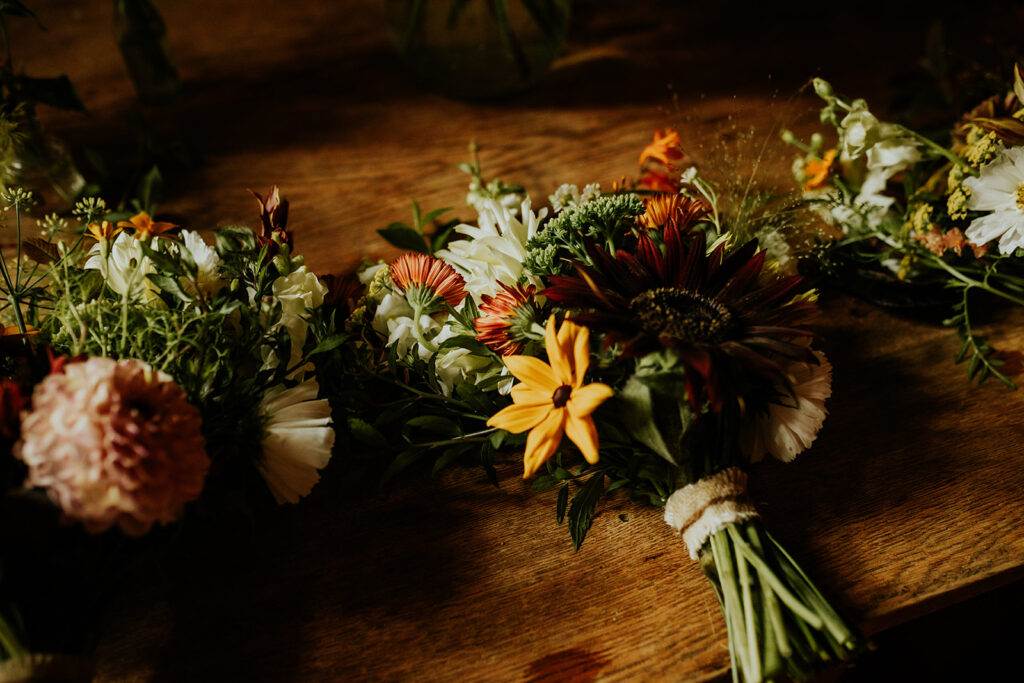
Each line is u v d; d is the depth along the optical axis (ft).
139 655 1.90
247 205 2.78
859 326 2.42
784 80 3.19
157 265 1.92
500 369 2.05
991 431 2.19
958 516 2.05
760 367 1.77
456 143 2.98
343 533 2.06
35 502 1.67
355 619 1.94
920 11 3.57
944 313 2.43
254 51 3.51
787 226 2.48
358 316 2.15
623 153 2.91
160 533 1.79
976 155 2.18
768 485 2.11
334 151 2.97
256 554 2.03
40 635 1.70
